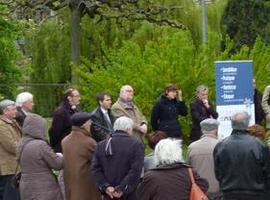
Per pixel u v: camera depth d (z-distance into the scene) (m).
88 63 22.16
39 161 10.04
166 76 19.47
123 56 20.91
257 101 16.48
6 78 21.00
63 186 10.98
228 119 15.65
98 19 31.72
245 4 26.61
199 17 31.33
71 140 10.40
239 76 15.80
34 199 10.02
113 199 9.83
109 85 20.11
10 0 30.88
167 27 29.33
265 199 9.58
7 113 11.37
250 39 26.50
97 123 12.31
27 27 26.92
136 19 31.20
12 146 11.20
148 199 7.95
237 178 9.45
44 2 31.98
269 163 9.45
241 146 9.45
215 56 20.50
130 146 9.84
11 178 11.18
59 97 29.88
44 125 10.25
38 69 31.33
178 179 7.92
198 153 10.15
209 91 19.58
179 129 14.97
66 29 31.94
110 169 9.84
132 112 13.17
